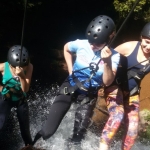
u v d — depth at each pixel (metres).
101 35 2.58
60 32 8.23
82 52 2.70
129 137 2.84
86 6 8.87
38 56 6.86
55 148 3.04
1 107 2.81
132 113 2.88
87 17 8.88
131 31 8.54
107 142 2.73
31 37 7.28
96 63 2.65
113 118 2.76
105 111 2.98
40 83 5.61
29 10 6.78
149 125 3.90
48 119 2.76
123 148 2.87
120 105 2.81
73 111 3.44
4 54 6.26
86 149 2.97
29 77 2.81
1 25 6.73
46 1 7.92
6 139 3.37
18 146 3.29
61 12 8.55
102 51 2.46
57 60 6.95
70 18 8.71
